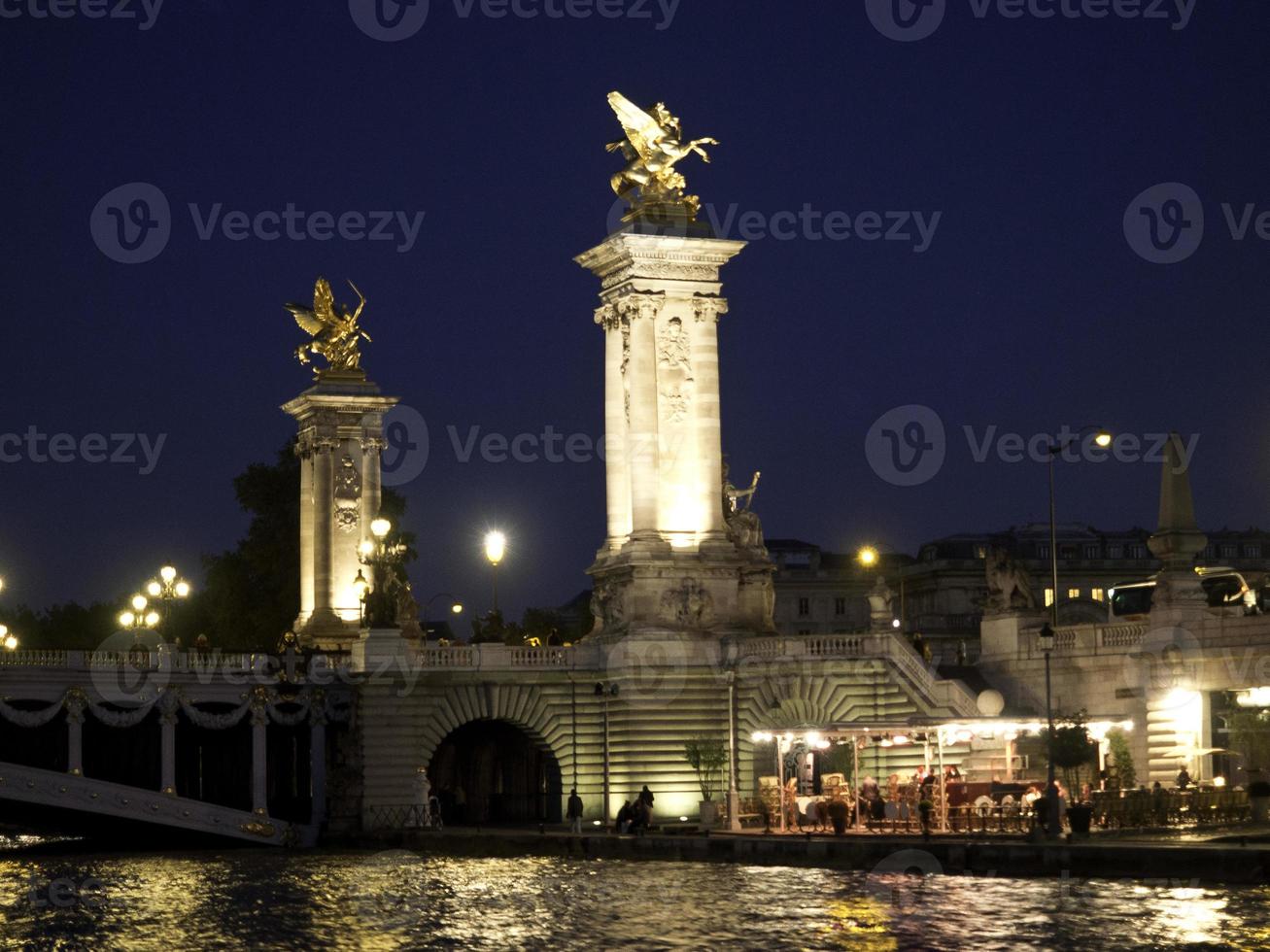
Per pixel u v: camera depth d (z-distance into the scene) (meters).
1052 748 75.88
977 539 178.25
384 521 96.75
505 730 103.50
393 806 94.62
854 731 82.06
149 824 97.38
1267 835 71.06
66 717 90.56
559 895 70.75
